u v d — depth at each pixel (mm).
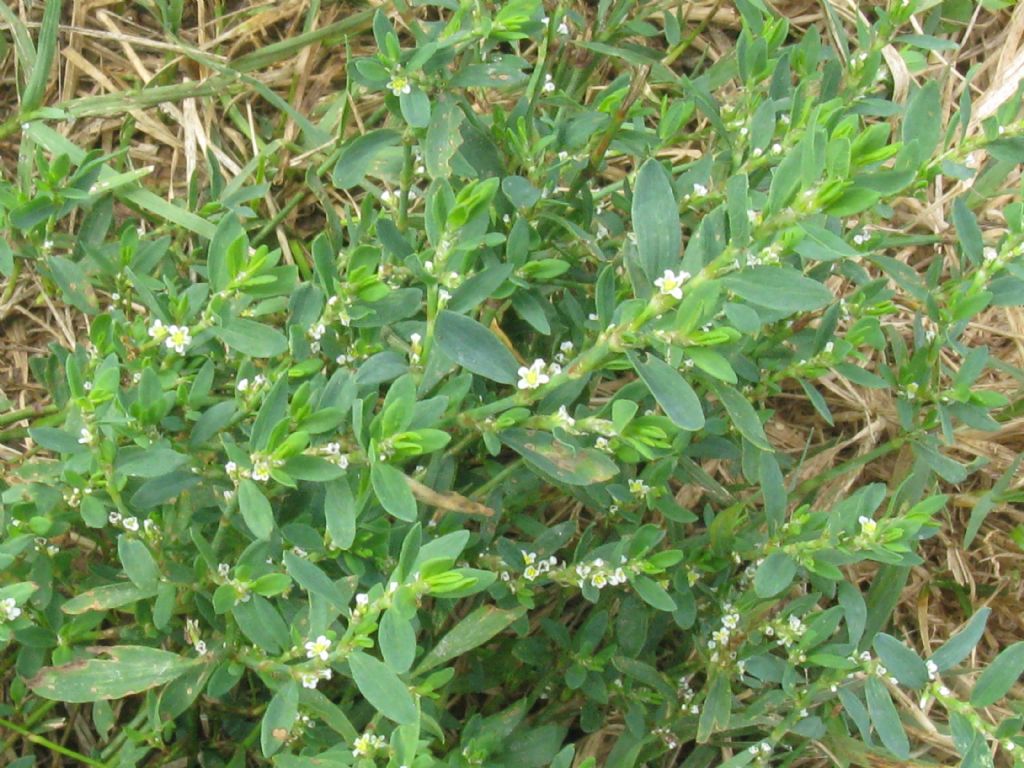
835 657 325
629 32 428
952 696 303
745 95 372
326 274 316
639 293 291
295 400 282
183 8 490
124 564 294
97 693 302
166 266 404
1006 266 328
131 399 322
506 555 332
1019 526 451
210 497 331
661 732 364
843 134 291
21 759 341
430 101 338
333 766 289
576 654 352
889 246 385
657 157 490
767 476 328
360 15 466
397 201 377
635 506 363
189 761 373
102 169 388
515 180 329
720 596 363
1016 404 418
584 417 300
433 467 330
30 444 423
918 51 503
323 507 323
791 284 260
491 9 371
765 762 343
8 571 333
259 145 471
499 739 324
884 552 312
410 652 262
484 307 360
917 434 365
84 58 480
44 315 463
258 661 306
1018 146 331
